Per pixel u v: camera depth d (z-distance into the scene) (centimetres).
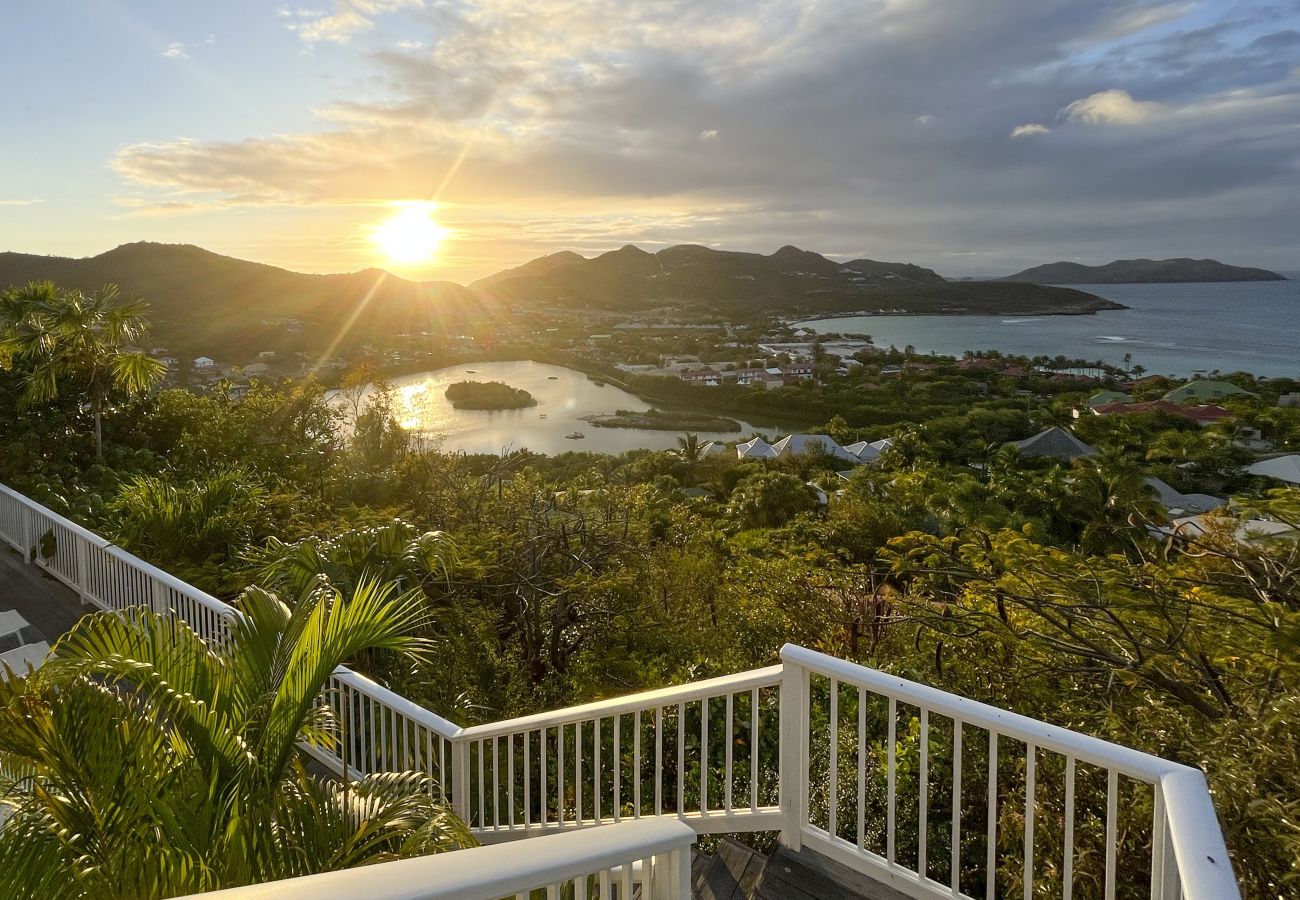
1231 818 265
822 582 755
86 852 227
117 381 1145
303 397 1332
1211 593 525
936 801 377
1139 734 363
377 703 445
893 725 239
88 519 910
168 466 1143
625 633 814
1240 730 315
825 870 257
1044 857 313
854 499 2198
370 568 655
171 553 780
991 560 614
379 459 1251
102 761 246
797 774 266
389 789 280
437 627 700
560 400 10606
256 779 273
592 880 233
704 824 288
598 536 937
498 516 1030
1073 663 496
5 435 1115
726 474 4369
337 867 243
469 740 356
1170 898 176
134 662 262
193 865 225
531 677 717
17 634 577
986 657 546
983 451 5506
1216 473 4256
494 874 111
